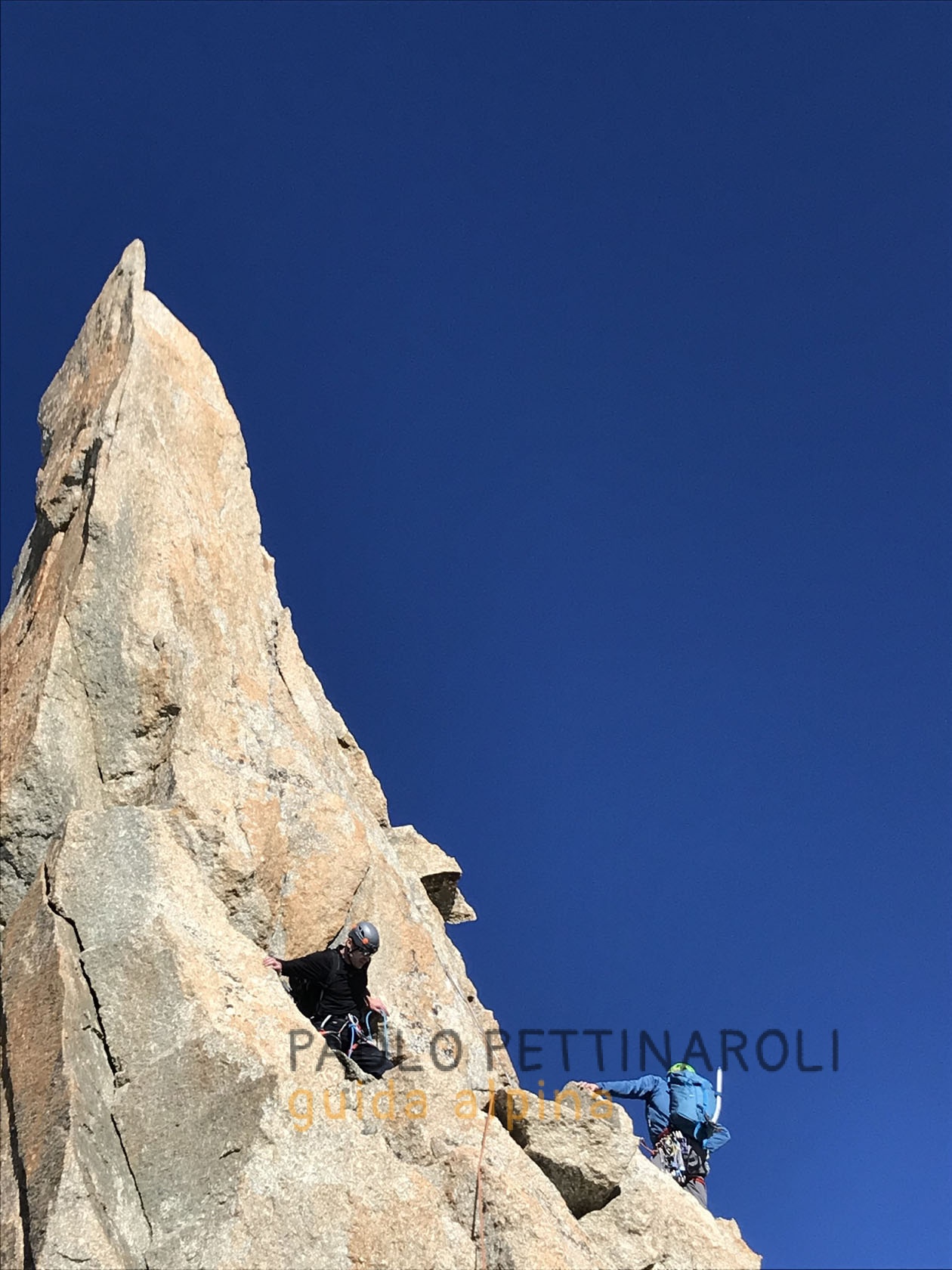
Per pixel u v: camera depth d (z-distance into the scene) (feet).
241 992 38.88
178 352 53.78
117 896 39.01
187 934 39.11
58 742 41.88
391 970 50.11
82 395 51.55
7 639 47.32
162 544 47.62
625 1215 46.50
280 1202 35.35
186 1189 35.17
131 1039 36.99
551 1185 43.11
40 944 37.88
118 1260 32.81
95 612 44.11
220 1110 36.22
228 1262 33.96
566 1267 39.37
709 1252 46.98
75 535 46.57
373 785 60.75
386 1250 36.19
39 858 40.75
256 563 54.49
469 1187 40.45
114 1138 35.50
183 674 46.19
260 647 52.54
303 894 46.88
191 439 52.39
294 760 49.67
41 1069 35.27
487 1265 38.83
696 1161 53.36
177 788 43.75
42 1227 32.55
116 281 54.08
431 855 61.67
